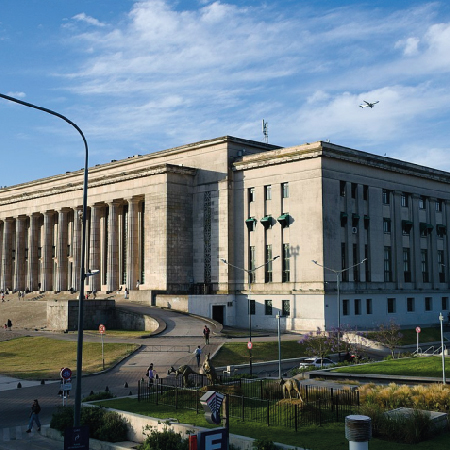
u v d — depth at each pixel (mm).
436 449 21312
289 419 25656
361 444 16719
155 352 54156
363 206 75750
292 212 73062
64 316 69125
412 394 27719
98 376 45938
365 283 74188
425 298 83500
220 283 78938
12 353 58094
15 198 108438
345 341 58406
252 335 65125
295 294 71438
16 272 107688
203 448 16344
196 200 83125
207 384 34062
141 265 87750
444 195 89312
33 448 27562
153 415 27891
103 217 94875
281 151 74812
